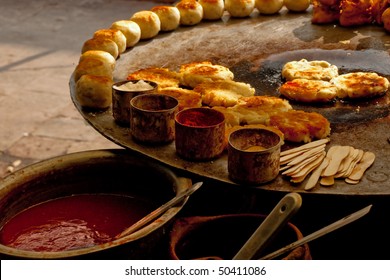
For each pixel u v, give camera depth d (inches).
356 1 77.4
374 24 78.4
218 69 65.5
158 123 55.3
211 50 72.9
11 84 119.0
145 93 57.9
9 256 46.8
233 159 51.6
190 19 78.7
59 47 139.3
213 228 51.3
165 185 53.2
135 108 55.5
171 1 173.8
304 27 78.2
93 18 160.4
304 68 66.8
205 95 61.3
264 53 72.3
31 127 102.8
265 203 54.7
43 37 145.8
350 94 62.3
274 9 81.7
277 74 68.1
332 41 74.5
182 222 50.9
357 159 53.7
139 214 53.1
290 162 53.2
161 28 77.2
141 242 48.1
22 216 52.8
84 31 150.2
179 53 72.3
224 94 61.4
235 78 67.3
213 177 52.4
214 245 51.8
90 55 66.0
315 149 54.6
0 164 91.7
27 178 52.9
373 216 54.0
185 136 53.6
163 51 72.7
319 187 51.4
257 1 81.8
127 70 68.5
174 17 77.1
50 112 108.2
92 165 54.4
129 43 73.1
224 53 72.3
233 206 55.9
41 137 99.6
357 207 53.2
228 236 51.6
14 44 140.8
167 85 63.4
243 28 78.4
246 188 51.6
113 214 53.1
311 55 71.7
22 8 169.3
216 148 54.0
